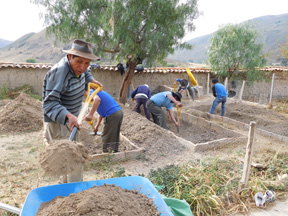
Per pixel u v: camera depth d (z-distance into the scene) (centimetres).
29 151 448
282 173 391
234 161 372
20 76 1076
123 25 837
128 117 633
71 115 235
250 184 346
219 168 352
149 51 898
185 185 317
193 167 339
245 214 303
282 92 1391
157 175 319
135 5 826
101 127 578
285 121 738
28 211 192
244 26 1364
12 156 418
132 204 207
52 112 238
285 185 361
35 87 1110
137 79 1249
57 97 242
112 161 362
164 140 432
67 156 203
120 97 979
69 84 253
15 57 6044
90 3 852
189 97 1002
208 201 302
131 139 483
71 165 203
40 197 212
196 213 290
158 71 1270
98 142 518
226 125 715
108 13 826
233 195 328
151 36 864
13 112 620
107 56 1001
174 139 436
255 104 1019
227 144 417
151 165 353
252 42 1348
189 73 678
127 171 338
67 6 885
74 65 247
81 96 279
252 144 318
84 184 232
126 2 834
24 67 1070
